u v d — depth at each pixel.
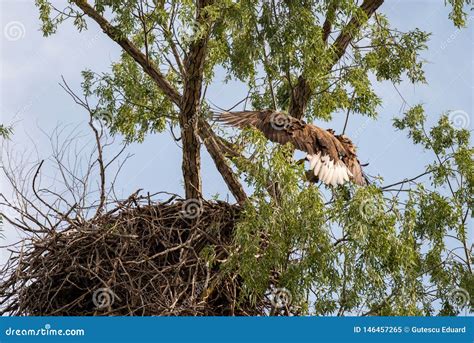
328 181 12.95
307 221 16.70
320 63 21.23
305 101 22.25
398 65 23.02
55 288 17.16
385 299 17.05
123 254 17.23
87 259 17.14
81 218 17.78
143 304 16.62
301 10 20.84
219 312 17.83
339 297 16.88
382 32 23.25
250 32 21.14
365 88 22.14
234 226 17.38
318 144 13.17
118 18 22.14
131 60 24.44
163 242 17.61
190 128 20.72
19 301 17.06
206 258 17.03
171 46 22.48
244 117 13.13
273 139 13.05
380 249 16.95
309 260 16.69
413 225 17.94
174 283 17.06
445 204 19.52
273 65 21.22
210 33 20.75
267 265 16.80
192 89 20.72
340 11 21.78
